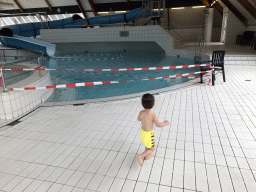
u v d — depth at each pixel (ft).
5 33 45.73
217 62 19.44
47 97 17.66
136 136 10.11
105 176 7.41
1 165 8.26
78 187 6.95
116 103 14.69
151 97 7.16
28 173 7.74
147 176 7.32
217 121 11.39
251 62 26.94
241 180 6.98
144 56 41.78
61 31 44.29
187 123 11.23
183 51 37.11
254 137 9.66
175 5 49.08
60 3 57.67
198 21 54.03
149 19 42.01
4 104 12.32
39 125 11.73
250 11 35.70
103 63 35.86
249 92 16.08
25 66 22.26
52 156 8.75
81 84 13.28
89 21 50.14
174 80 23.66
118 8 55.52
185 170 7.55
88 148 9.24
